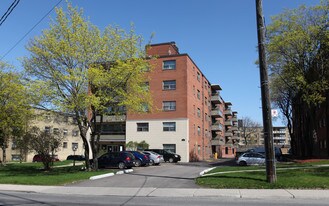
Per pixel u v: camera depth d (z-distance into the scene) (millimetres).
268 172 14875
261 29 14977
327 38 30453
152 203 11617
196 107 55000
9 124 32750
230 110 89312
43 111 27641
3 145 38906
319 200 11805
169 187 15758
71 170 26203
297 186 14086
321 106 45125
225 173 19609
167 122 49531
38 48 22688
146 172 23750
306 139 39312
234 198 12562
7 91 31453
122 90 23453
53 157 29297
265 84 14797
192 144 51094
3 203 11945
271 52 33750
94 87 23453
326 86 31156
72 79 21938
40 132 28531
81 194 14773
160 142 49438
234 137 105125
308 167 21391
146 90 25688
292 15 32906
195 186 15695
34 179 19500
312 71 32562
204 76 63031
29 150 29500
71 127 64125
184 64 50000
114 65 23734
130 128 51188
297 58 32938
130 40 24000
